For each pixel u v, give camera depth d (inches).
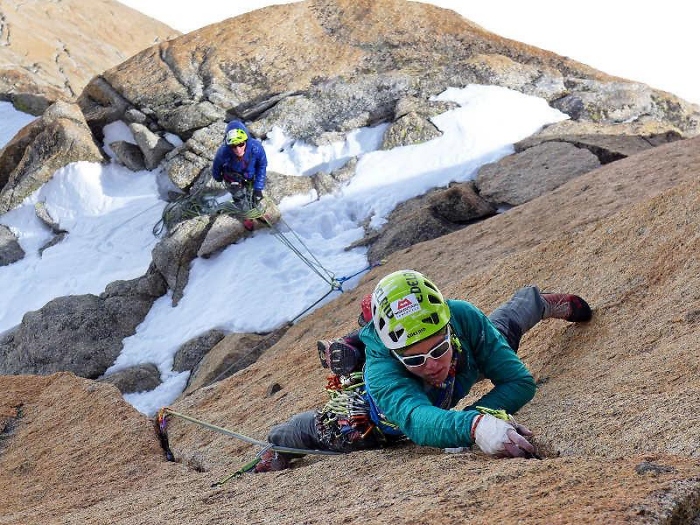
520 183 534.0
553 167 544.7
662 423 124.6
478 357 148.8
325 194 584.7
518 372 147.1
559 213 392.8
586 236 226.8
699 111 644.7
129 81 678.5
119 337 514.9
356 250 526.3
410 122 616.4
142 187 635.5
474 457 135.3
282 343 426.9
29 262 611.5
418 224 513.0
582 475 111.8
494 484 115.6
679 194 205.0
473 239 420.5
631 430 127.0
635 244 201.6
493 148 590.6
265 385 273.9
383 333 137.8
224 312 494.3
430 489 121.0
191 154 621.9
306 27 712.4
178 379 468.4
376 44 692.7
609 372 156.6
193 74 677.9
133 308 526.0
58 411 263.6
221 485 172.9
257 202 549.0
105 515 171.5
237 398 271.3
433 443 135.1
